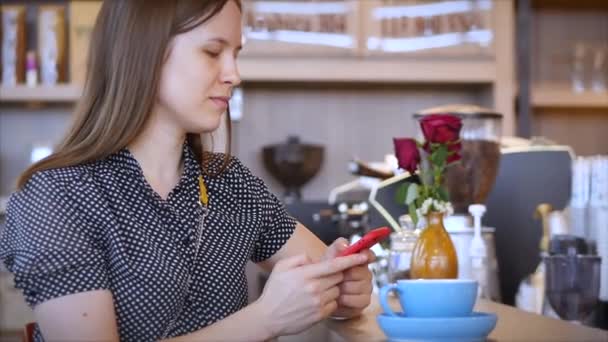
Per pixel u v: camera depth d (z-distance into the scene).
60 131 4.39
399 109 4.50
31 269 1.20
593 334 1.27
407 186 1.64
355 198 3.29
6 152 4.37
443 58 4.22
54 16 4.20
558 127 4.57
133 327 1.28
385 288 1.23
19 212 1.26
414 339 1.17
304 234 1.61
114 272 1.28
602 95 4.35
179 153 1.39
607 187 2.00
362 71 4.20
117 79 1.31
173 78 1.31
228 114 1.49
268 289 1.22
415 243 1.64
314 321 1.21
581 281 1.77
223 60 1.33
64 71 4.21
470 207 1.98
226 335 1.20
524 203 2.35
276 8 4.17
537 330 1.31
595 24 4.57
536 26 4.55
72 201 1.27
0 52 4.17
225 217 1.44
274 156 4.27
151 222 1.32
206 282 1.36
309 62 4.18
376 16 4.21
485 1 4.23
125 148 1.34
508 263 2.34
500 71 4.23
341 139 4.49
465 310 1.20
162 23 1.30
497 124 2.09
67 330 1.19
